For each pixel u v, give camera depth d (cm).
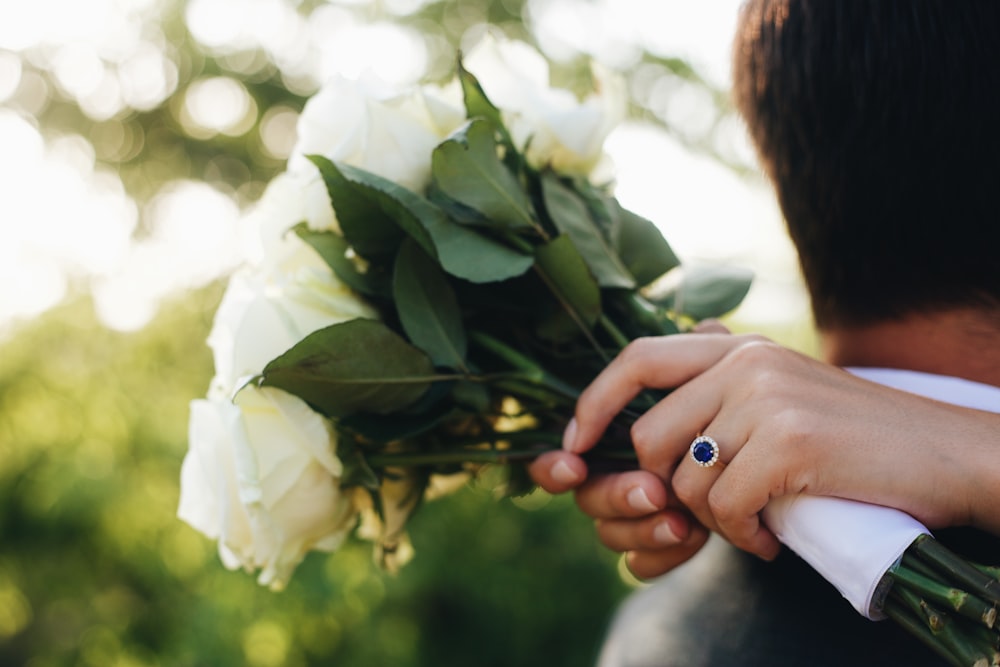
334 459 51
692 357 50
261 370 50
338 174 50
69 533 203
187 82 360
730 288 61
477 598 175
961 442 44
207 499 54
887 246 49
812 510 45
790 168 52
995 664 42
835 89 49
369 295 53
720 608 52
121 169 373
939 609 43
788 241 54
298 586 151
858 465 45
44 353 221
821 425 45
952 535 46
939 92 47
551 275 53
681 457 49
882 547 44
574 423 52
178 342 221
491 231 53
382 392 51
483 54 57
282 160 365
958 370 49
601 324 55
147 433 196
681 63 293
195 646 154
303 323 51
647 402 52
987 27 46
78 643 207
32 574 210
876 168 49
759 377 47
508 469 59
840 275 51
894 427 45
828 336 52
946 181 47
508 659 176
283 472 51
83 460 197
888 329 50
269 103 356
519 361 54
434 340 52
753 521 47
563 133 55
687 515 54
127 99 365
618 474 53
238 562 55
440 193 52
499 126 54
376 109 52
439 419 52
